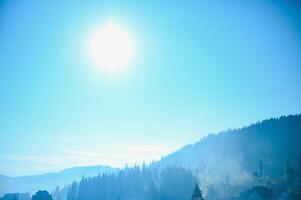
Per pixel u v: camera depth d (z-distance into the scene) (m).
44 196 132.75
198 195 67.25
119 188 170.75
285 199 102.50
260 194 107.62
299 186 115.38
